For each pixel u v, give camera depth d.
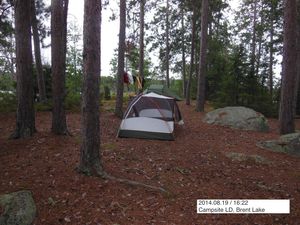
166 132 10.51
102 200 5.73
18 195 5.37
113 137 10.52
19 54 8.92
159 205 5.74
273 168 8.25
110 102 24.09
